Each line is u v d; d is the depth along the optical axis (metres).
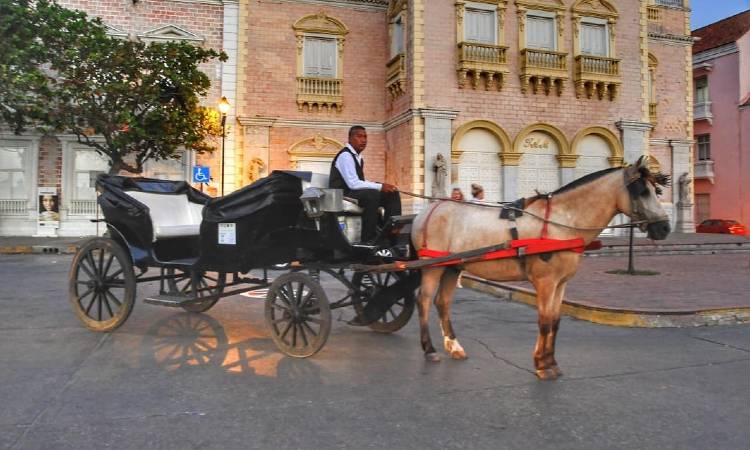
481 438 3.96
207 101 24.28
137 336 7.02
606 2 26.06
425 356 6.07
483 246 5.70
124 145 18.66
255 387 5.06
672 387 5.16
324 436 3.96
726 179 35.84
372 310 6.62
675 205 30.78
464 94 24.05
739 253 20.39
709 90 37.09
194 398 4.75
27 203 23.59
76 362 5.81
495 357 6.24
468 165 24.39
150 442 3.83
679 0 31.50
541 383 5.27
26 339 6.80
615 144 26.11
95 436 3.92
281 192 6.08
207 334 7.18
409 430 4.09
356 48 26.05
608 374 5.58
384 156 26.30
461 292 11.35
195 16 24.25
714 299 9.39
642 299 9.39
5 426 4.09
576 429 4.14
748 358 6.23
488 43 24.17
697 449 3.82
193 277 6.89
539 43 25.33
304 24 25.33
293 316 6.02
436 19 23.67
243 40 24.56
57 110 18.27
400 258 6.49
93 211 23.91
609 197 5.35
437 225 6.07
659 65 30.80
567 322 8.36
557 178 25.59
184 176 24.16
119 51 18.25
